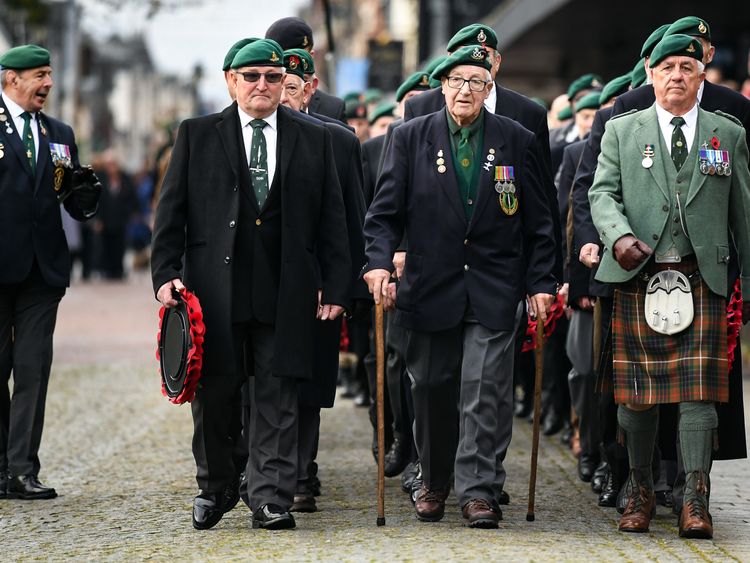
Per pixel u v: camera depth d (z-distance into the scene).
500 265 12.01
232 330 11.61
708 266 11.40
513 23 39.53
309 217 11.83
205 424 11.77
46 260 14.14
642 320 11.57
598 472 13.95
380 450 11.92
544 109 13.34
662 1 33.41
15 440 13.98
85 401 21.48
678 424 12.01
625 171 11.66
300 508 12.72
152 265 11.64
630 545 11.02
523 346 12.95
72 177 14.39
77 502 13.66
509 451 16.72
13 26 45.59
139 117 162.62
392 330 14.12
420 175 12.09
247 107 11.68
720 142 11.59
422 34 55.75
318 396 12.85
